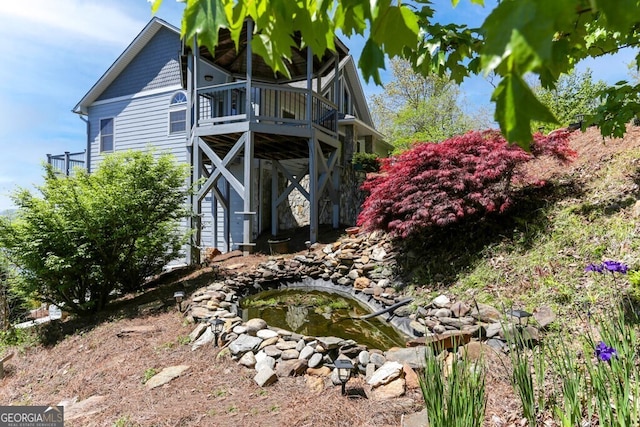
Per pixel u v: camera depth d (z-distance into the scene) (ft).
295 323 16.29
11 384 12.36
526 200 17.93
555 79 3.96
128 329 14.58
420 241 19.66
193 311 15.08
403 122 61.26
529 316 10.19
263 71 32.55
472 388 5.80
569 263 12.87
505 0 1.70
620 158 17.84
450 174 16.84
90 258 17.94
